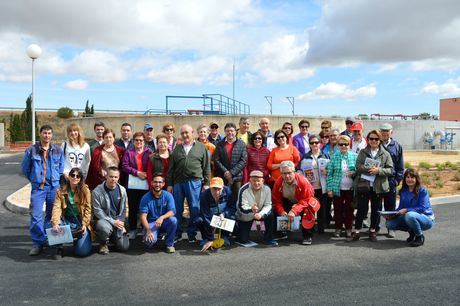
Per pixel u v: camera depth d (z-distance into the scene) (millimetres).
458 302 4434
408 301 4457
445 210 9922
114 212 6473
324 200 7809
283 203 7340
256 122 24828
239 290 4797
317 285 4953
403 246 6812
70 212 6305
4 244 6918
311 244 7012
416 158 28016
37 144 6574
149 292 4750
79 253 6207
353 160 7355
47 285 4980
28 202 10391
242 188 7039
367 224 8586
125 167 7309
